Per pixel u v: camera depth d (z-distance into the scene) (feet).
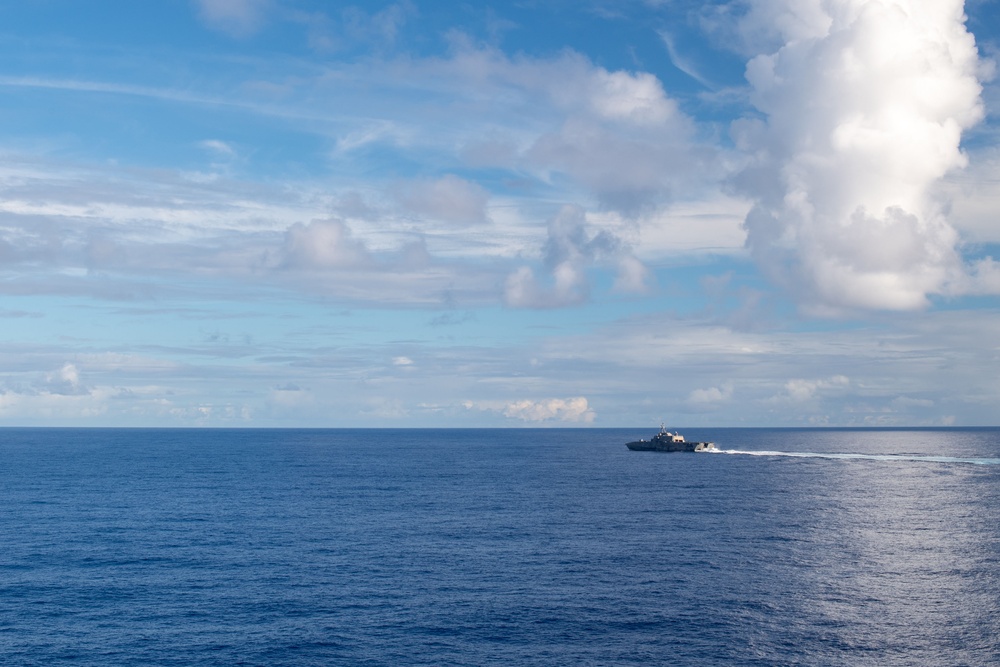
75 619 204.64
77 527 343.26
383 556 280.10
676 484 547.08
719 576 250.16
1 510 400.06
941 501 442.91
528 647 185.37
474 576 249.55
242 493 488.44
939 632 195.72
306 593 229.04
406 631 195.83
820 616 208.44
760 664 175.42
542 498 460.55
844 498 457.68
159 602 219.61
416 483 561.43
